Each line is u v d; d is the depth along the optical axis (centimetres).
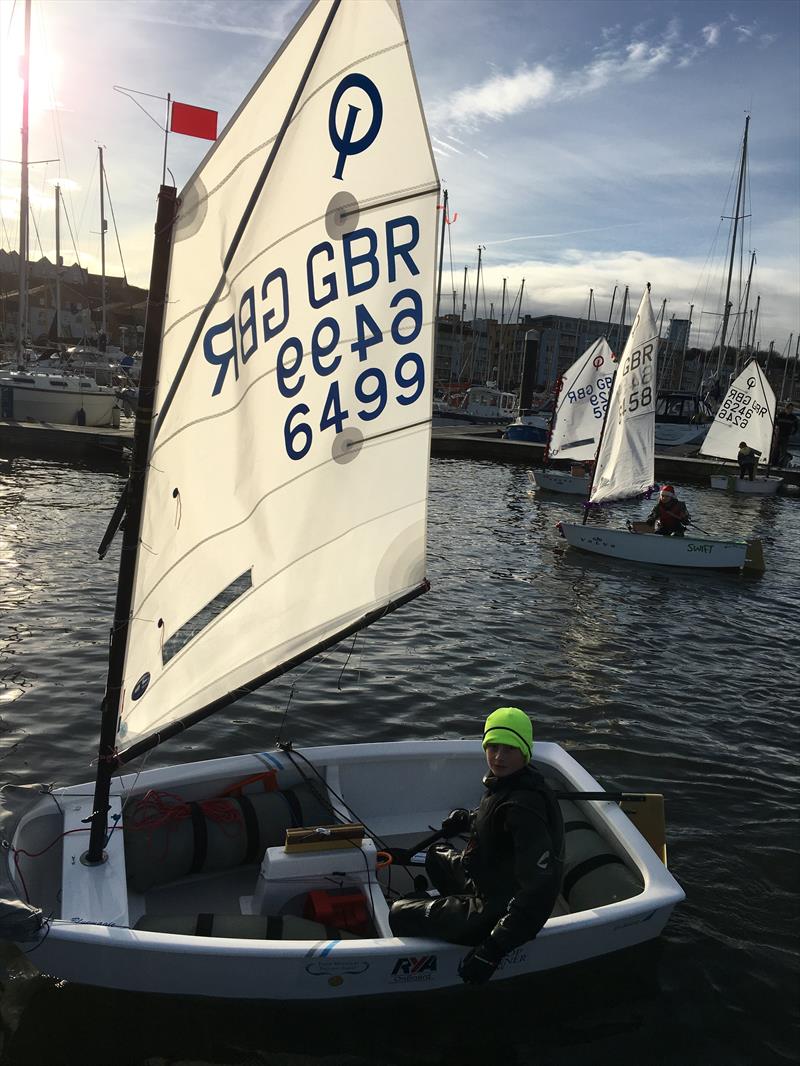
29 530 1529
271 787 500
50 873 436
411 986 399
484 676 917
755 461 3123
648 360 1859
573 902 446
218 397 365
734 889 539
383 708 812
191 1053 383
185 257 338
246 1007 399
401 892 480
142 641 379
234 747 713
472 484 2794
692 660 1030
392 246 394
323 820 474
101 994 406
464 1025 407
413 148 381
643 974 450
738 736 793
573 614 1216
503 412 5244
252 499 391
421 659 959
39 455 2703
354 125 362
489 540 1792
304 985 385
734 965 465
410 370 415
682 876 550
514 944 345
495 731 365
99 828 406
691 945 478
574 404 2631
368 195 379
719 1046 410
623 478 1900
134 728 394
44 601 1090
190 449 365
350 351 396
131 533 359
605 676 943
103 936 365
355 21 343
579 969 443
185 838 438
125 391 3198
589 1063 394
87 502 1891
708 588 1463
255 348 369
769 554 1870
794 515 2580
